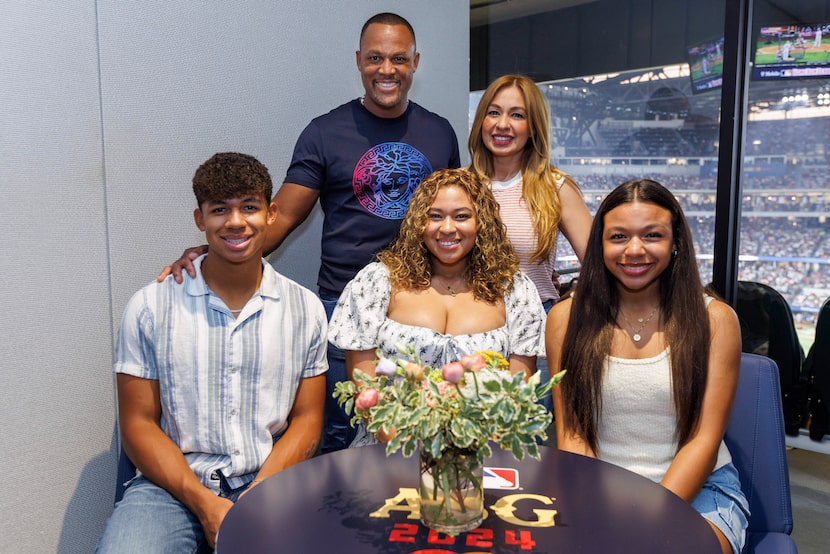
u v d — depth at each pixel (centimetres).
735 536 150
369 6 275
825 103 319
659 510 124
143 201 216
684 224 166
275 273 187
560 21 448
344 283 235
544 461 146
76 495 209
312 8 256
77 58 197
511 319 193
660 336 169
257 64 242
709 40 403
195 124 227
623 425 168
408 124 239
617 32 431
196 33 224
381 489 133
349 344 190
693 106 418
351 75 274
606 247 167
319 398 188
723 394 162
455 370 110
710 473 160
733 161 324
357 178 229
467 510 116
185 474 166
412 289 193
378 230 232
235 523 119
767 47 322
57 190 196
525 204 228
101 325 210
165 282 178
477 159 240
